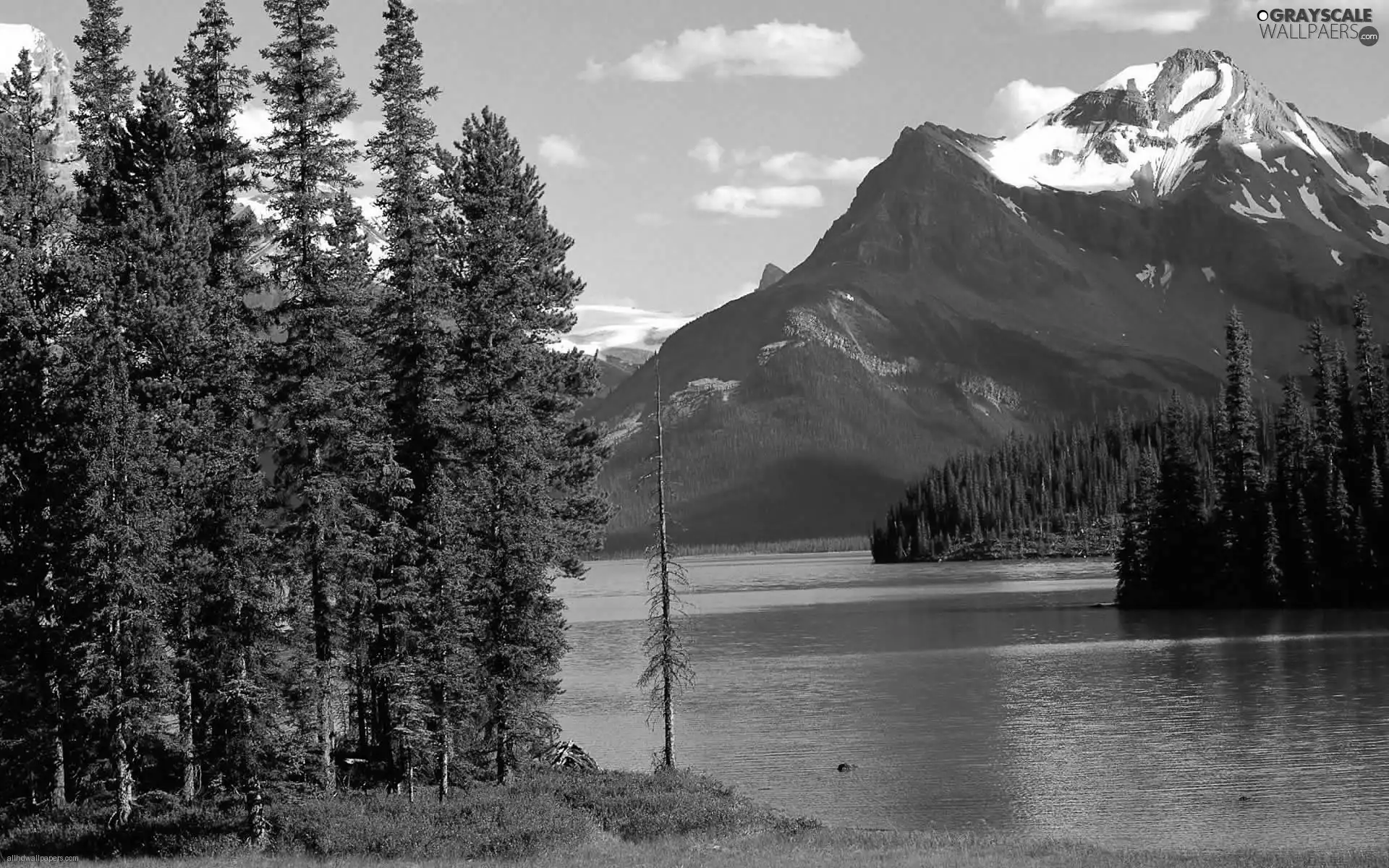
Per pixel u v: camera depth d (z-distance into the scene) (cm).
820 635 14788
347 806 5153
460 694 5369
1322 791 6291
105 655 4819
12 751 5131
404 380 5644
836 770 7144
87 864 4334
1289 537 15812
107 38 6056
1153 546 16500
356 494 5253
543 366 6631
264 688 4794
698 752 7750
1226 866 4144
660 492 6431
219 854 4644
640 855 4494
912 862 4216
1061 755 7356
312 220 5041
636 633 15712
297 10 5106
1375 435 16262
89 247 5459
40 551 5034
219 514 4759
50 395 5125
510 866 4325
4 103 5775
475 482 5519
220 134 5803
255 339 5325
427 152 5997
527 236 6844
